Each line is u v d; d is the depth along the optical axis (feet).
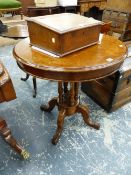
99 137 4.54
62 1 11.07
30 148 4.27
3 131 3.61
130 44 6.10
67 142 4.41
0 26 9.04
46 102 5.68
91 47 3.57
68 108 4.34
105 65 3.01
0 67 2.97
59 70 2.88
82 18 3.58
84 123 4.95
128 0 7.97
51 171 3.81
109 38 4.11
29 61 3.06
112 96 4.88
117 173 3.76
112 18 8.87
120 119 5.07
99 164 3.93
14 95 3.08
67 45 3.12
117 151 4.20
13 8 10.05
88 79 3.10
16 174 3.75
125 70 4.47
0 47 9.01
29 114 5.25
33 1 12.23
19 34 5.93
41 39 3.28
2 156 4.10
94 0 11.29
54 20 3.35
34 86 5.74
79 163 3.95
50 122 4.99
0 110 5.36
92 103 5.65
